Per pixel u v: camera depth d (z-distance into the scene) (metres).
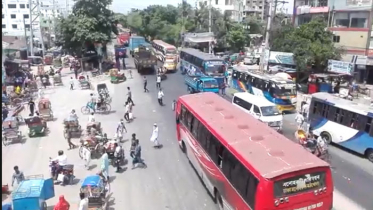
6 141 19.83
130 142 20.06
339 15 38.53
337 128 19.34
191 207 13.06
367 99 29.08
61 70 44.16
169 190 14.43
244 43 59.16
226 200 11.80
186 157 17.98
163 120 24.48
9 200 13.27
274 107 22.05
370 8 35.25
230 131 12.73
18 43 53.88
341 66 32.34
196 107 16.53
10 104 26.83
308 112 21.67
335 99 20.34
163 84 36.94
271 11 32.94
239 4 83.12
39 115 22.89
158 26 76.12
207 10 69.62
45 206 12.46
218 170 12.46
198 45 58.09
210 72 34.06
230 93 33.72
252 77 30.38
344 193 14.15
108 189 14.10
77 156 17.94
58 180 14.75
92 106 26.12
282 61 36.12
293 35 37.66
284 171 9.21
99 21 42.50
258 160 10.04
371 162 17.61
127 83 37.12
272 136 12.11
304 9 43.41
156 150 18.89
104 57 45.38
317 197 9.59
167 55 45.94
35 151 18.59
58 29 44.19
